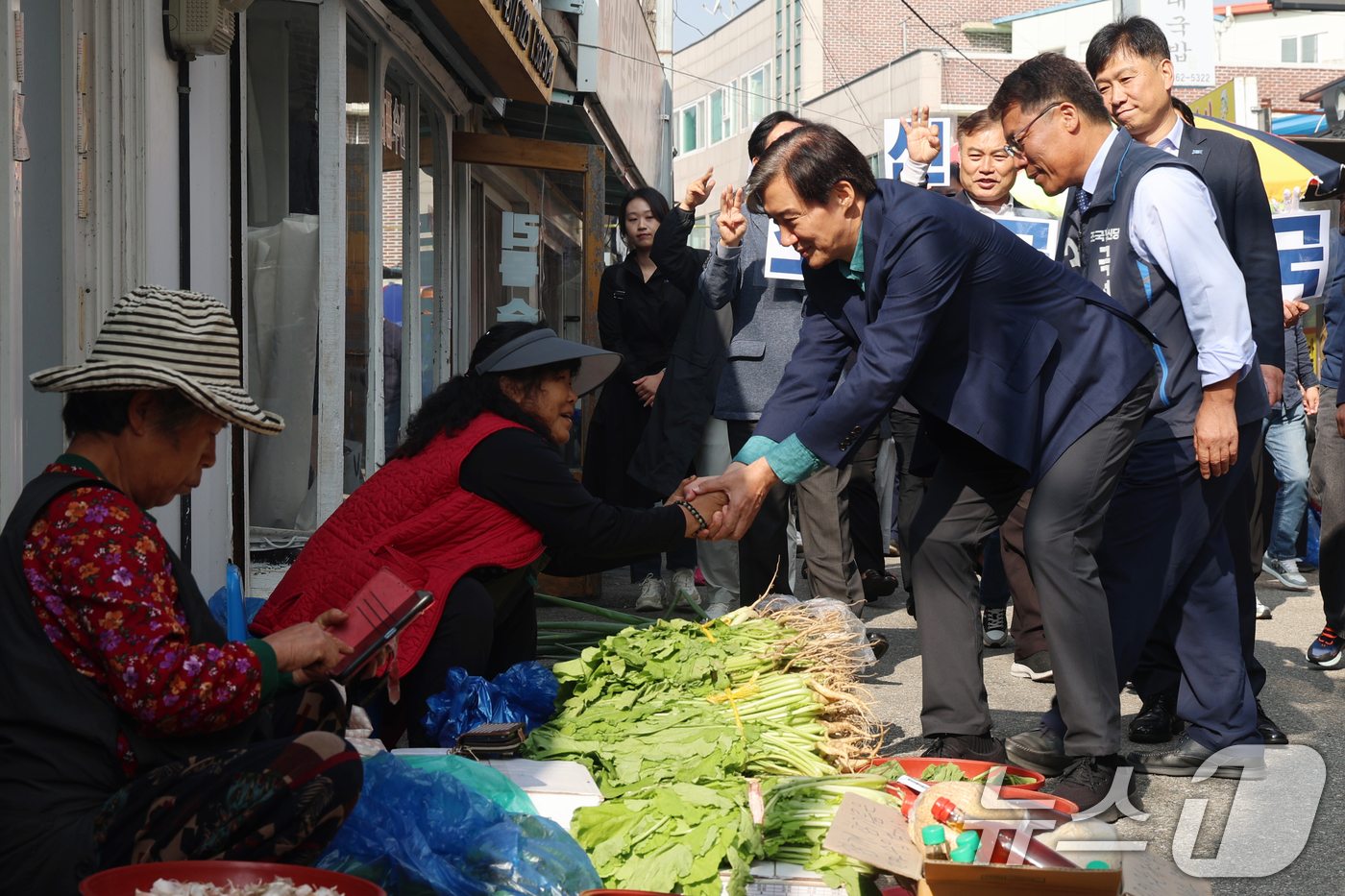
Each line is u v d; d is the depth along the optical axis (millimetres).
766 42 38500
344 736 2648
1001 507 3270
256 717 2262
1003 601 5758
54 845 1895
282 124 5285
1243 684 3627
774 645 3303
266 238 5266
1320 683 4910
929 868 2127
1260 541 5648
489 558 3225
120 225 3617
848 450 3195
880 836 2285
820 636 3439
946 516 3256
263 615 3229
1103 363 3162
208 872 1823
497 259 9352
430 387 7492
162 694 1934
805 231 3115
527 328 3463
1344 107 13758
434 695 2971
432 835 2145
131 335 2088
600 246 7684
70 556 1943
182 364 2090
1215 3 34688
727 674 3240
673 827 2361
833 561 4977
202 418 2111
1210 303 3389
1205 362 3408
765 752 2902
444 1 5953
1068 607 3148
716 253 5398
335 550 3234
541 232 7730
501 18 6523
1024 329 3121
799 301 5254
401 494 3250
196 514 4184
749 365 5262
